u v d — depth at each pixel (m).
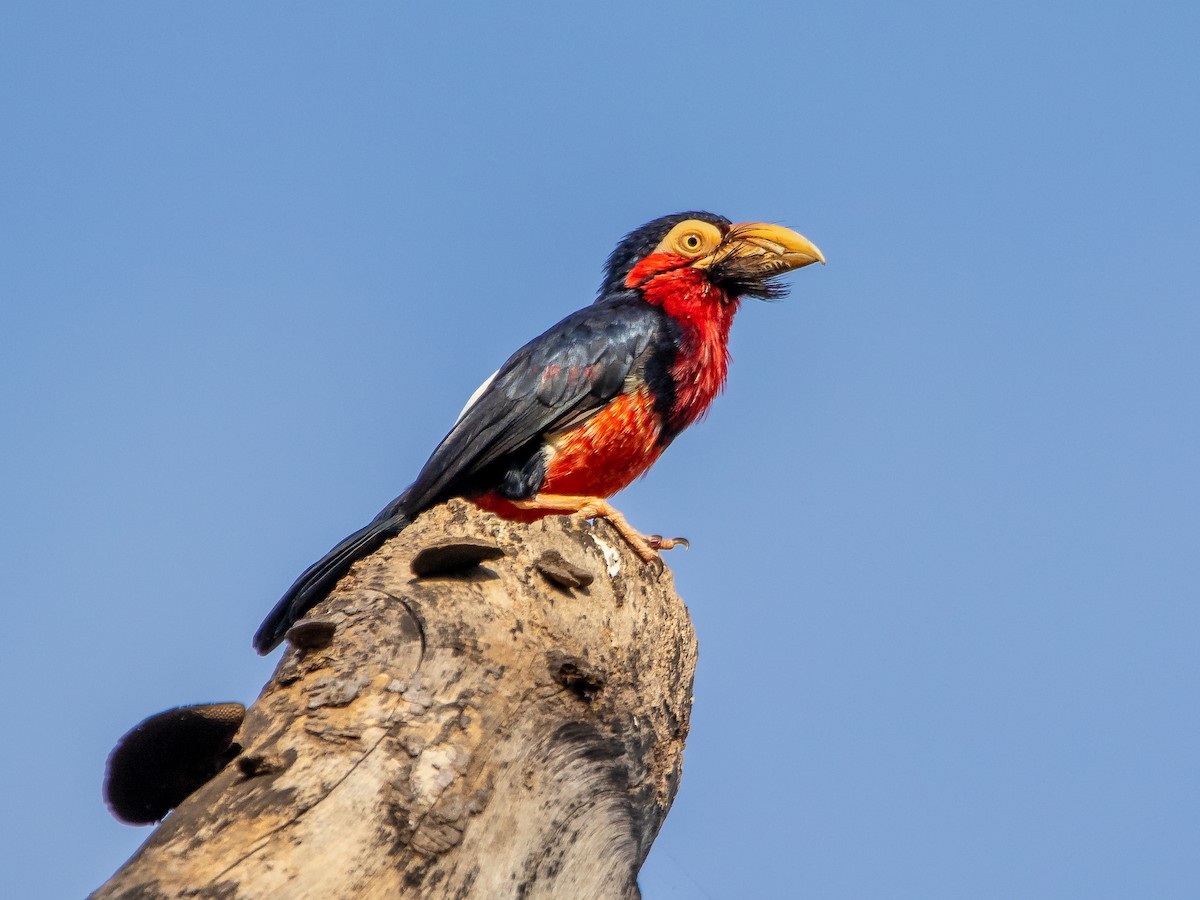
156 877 7.63
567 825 9.51
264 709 9.09
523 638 10.02
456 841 8.50
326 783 8.38
